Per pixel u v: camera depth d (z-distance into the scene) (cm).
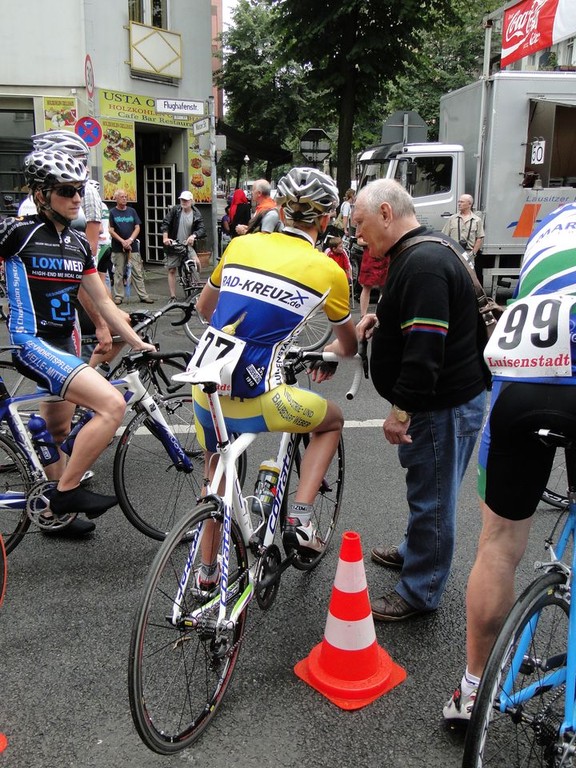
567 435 179
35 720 239
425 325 245
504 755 220
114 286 1152
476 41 2716
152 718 232
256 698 251
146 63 1525
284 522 305
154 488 384
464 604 311
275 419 254
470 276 265
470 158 1145
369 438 530
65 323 333
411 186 1134
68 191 315
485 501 206
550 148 1179
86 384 310
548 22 1027
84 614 301
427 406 269
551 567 201
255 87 2878
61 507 322
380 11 1563
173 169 1677
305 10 1584
